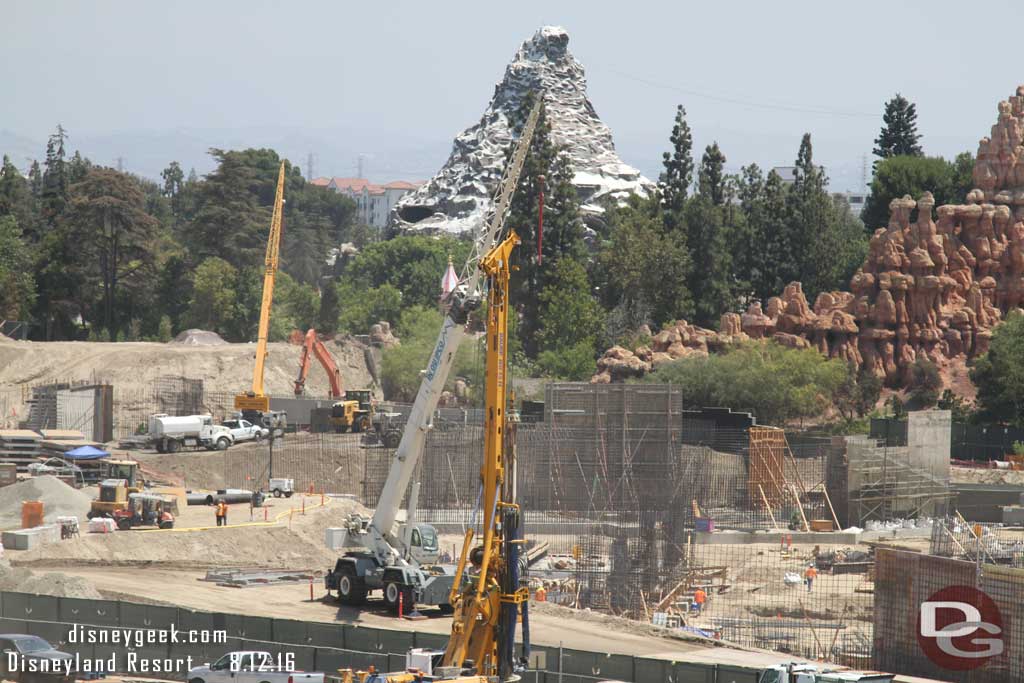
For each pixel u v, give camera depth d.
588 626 148.38
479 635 106.19
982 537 152.38
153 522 193.75
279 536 193.75
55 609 130.00
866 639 156.62
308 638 123.00
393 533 148.62
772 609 175.38
